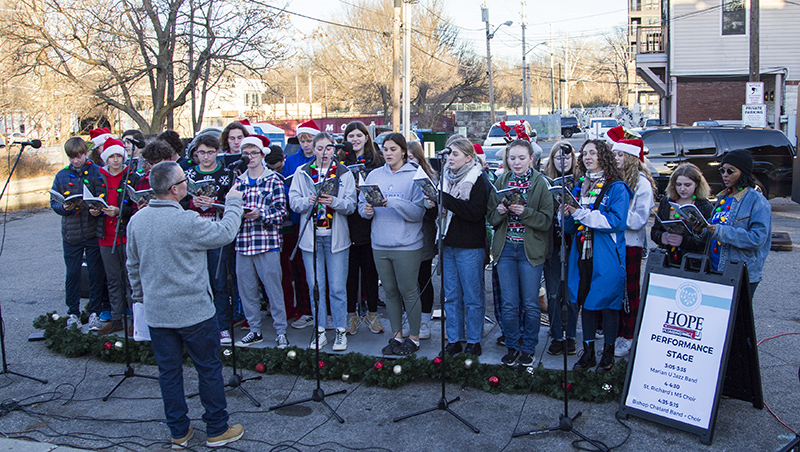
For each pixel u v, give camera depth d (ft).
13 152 56.24
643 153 16.20
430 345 16.87
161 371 11.74
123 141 19.83
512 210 13.76
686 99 79.66
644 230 15.02
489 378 14.07
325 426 12.73
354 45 132.16
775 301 20.77
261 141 16.97
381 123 136.56
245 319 19.03
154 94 55.52
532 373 14.11
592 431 12.14
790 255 27.76
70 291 19.01
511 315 15.02
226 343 17.17
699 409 11.72
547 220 14.33
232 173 16.61
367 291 17.76
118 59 55.88
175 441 11.93
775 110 76.84
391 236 15.39
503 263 14.88
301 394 14.33
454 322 15.88
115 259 18.16
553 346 16.02
